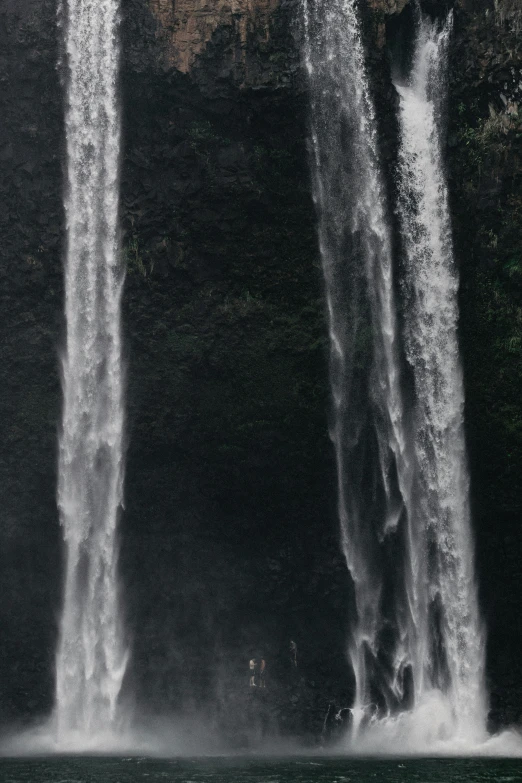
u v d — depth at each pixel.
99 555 37.81
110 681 37.28
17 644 37.34
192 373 37.84
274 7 38.31
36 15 37.69
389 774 27.45
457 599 37.97
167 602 38.00
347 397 38.31
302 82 38.06
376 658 37.94
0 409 37.53
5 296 37.59
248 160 37.94
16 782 25.75
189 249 37.91
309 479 38.12
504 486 37.91
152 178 38.12
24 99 37.66
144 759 31.48
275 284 38.19
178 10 38.19
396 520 38.38
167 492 38.00
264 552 38.31
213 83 37.91
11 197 37.66
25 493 37.53
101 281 37.97
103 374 37.94
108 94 38.09
